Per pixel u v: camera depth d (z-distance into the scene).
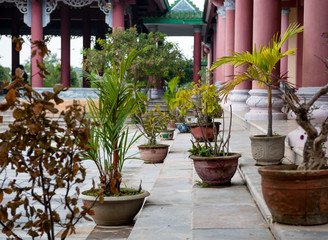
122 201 6.12
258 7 13.05
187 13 39.00
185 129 19.67
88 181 9.90
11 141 3.41
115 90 6.28
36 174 3.46
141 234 5.27
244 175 7.52
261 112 13.62
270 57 7.67
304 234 4.26
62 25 34.97
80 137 3.58
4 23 44.53
